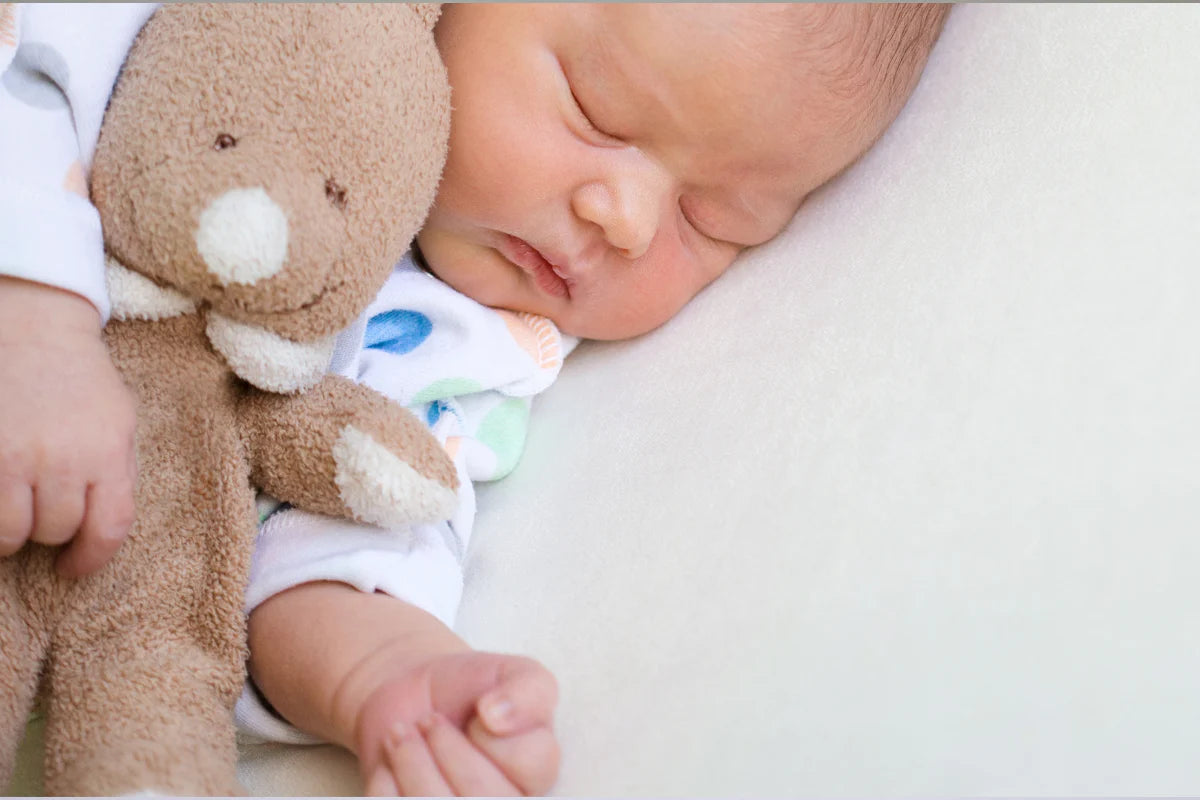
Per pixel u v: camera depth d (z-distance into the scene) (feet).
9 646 2.05
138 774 1.93
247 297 2.05
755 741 2.07
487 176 2.72
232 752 2.14
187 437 2.26
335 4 2.16
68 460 1.98
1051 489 2.22
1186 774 1.87
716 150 2.81
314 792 2.22
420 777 1.92
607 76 2.66
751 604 2.26
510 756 1.95
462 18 2.67
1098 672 1.99
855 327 2.71
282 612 2.26
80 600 2.14
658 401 2.85
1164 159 2.68
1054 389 2.37
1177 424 2.24
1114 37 3.01
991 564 2.16
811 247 3.03
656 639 2.28
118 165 2.09
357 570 2.28
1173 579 2.06
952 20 3.30
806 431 2.52
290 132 2.05
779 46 2.68
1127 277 2.49
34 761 2.29
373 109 2.13
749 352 2.83
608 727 2.17
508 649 2.39
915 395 2.48
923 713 2.02
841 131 2.91
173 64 2.09
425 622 2.24
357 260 2.13
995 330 2.53
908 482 2.33
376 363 2.81
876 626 2.15
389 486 2.23
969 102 3.09
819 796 1.98
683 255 3.01
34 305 2.05
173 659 2.16
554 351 3.02
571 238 2.84
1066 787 1.89
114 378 2.11
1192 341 2.34
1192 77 2.82
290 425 2.29
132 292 2.15
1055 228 2.66
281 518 2.40
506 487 2.84
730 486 2.50
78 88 2.15
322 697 2.14
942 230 2.81
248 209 1.96
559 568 2.53
